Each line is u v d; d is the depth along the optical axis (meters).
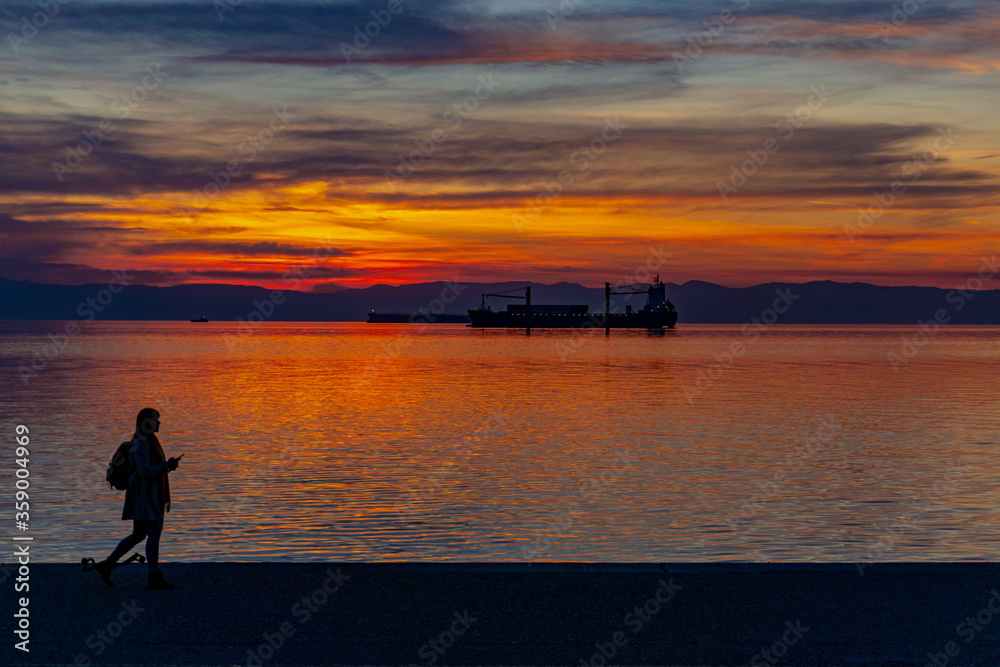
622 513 19.98
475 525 18.70
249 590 9.22
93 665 7.29
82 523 18.34
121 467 9.53
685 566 9.96
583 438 34.47
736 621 8.35
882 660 7.50
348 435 35.22
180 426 38.38
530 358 120.06
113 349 153.12
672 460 28.52
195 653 7.58
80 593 9.13
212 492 22.28
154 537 9.33
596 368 93.38
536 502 21.23
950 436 35.44
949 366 100.19
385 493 22.30
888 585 9.32
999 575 9.61
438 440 33.66
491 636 8.01
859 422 40.81
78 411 45.00
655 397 55.66
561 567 9.91
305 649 7.70
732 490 23.00
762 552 16.58
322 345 185.75
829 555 16.33
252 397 54.91
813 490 22.95
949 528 18.61
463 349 158.38
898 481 24.48
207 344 187.75
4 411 44.94
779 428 38.25
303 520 19.02
